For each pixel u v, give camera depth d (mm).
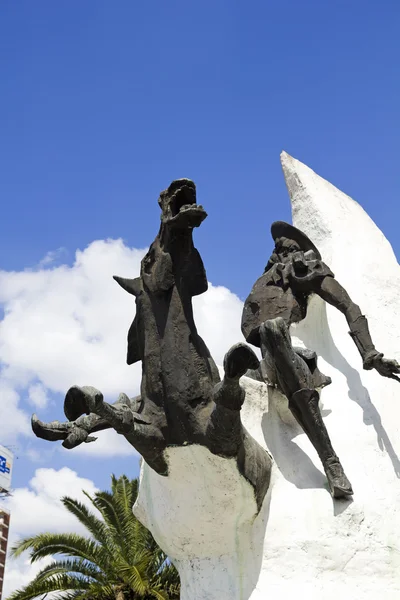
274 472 7281
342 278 9133
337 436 7730
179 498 6812
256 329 8266
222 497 6688
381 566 6812
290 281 8336
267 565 6770
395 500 7309
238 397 6023
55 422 5945
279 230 8641
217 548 6945
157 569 18875
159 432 6438
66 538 18547
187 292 6570
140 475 7711
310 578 6680
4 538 50688
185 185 6309
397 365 7512
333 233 9648
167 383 6438
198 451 6453
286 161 10633
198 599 6848
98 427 6527
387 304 9016
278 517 6980
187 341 6484
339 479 7012
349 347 8516
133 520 18844
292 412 7285
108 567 18531
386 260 9633
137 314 6738
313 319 8641
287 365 7195
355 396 8094
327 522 6941
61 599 18578
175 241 6457
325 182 10633
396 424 7934
